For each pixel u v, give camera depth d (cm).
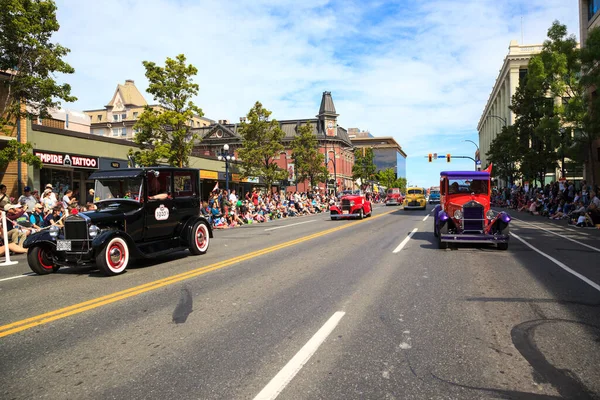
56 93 1547
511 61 5909
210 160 3606
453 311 525
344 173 7800
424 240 1301
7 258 1047
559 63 2359
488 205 1112
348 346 410
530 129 3281
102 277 794
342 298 592
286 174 3894
